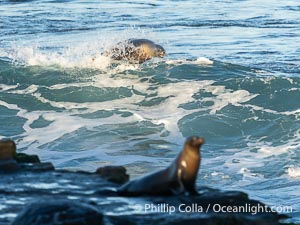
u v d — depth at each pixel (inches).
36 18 3457.2
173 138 1713.8
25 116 1882.4
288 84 2043.6
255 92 2006.6
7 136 1743.4
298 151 1614.2
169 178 866.8
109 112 1888.5
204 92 2017.7
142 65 2267.5
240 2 4099.4
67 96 2021.4
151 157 1563.7
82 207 770.8
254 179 1449.3
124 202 850.1
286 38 2997.0
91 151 1606.8
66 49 2694.4
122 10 3750.0
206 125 1797.5
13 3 4013.3
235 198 853.2
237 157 1584.6
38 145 1669.5
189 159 858.8
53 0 4121.6
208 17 3548.2
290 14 3654.0
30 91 2063.2
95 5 3922.2
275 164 1528.1
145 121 1814.7
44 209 766.5
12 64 2354.8
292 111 1886.1
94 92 2042.3
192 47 2800.2
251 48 2778.1
